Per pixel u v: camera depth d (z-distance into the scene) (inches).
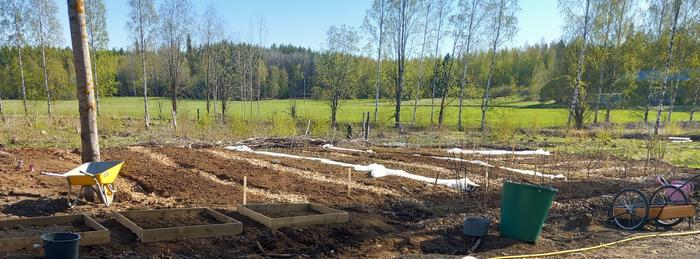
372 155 525.7
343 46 1087.6
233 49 1449.3
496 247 225.3
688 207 269.4
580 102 1002.7
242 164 409.7
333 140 636.1
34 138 544.7
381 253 207.3
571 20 996.6
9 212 225.6
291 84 2249.0
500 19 1040.8
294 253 196.7
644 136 844.0
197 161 415.2
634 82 1103.6
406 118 1354.6
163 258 177.3
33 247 165.3
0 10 946.7
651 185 386.0
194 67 1784.0
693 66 1056.2
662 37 1049.5
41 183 291.4
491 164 496.4
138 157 430.0
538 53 2026.3
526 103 1827.0
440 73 1269.7
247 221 226.4
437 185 360.5
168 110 1416.1
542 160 544.7
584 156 583.2
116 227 204.7
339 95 1114.7
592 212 302.4
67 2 229.5
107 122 695.1
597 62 1062.4
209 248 191.2
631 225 274.5
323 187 328.5
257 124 727.1
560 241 241.8
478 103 1325.0
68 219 207.6
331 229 224.4
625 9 1060.5
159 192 292.4
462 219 267.9
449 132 938.1
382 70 1290.6
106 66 1138.7
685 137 855.1
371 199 301.9
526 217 231.1
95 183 231.3
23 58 1103.6
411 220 267.1
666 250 227.3
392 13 1080.8
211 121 734.5
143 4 956.6
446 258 200.5
